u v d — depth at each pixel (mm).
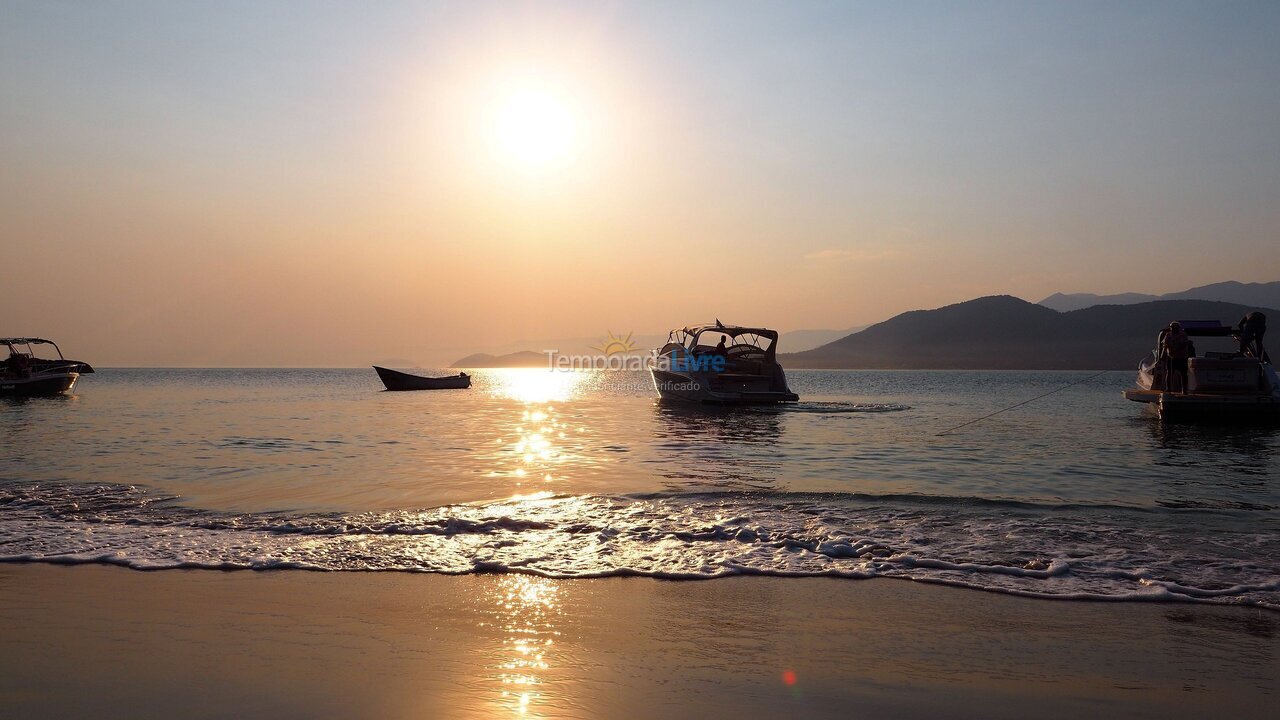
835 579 6738
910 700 4156
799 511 9586
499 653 4914
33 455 15602
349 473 13266
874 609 5883
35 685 4316
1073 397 46531
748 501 10312
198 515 9438
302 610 5828
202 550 7672
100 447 17141
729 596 6254
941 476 12859
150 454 15867
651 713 3969
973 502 10211
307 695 4188
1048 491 11258
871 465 14391
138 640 5109
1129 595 6168
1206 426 21875
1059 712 4000
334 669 4594
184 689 4266
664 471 13641
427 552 7633
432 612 5797
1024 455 15812
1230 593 6199
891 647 5035
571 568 7074
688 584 6617
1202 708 4051
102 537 8219
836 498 10531
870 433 21172
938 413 29234
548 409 34000
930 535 8273
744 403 29547
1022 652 4922
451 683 4383
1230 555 7332
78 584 6520
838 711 4004
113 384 83812
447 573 6898
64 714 3932
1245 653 4891
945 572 6910
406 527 8688
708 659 4812
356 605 5961
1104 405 35969
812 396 51438
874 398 47438
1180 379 22344
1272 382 20375
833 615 5734
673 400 33750
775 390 30297
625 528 8648
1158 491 11242
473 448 17484
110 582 6586
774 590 6418
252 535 8352
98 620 5547
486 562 7223
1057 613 5754
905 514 9398
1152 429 21656
